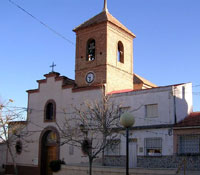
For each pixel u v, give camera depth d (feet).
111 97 95.14
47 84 114.11
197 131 77.30
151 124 85.76
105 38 105.70
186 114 88.33
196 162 75.31
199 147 76.84
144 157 84.23
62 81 109.50
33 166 111.04
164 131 82.48
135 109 89.76
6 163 120.37
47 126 110.11
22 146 116.37
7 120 108.68
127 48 115.96
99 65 105.09
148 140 85.30
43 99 114.11
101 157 91.97
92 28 110.01
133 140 88.28
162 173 71.87
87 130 84.74
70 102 104.94
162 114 84.33
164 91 85.20
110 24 107.96
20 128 114.83
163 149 81.76
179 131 80.07
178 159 78.23
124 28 114.11
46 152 110.52
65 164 93.81
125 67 113.19
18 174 114.83
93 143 92.84
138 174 75.15
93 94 99.66
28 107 118.21
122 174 77.82
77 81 110.32
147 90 88.48
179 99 85.92
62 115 106.22
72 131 88.69
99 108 83.66
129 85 113.91
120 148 89.51
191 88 92.94
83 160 96.12
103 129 78.33
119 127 86.33
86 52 110.63
